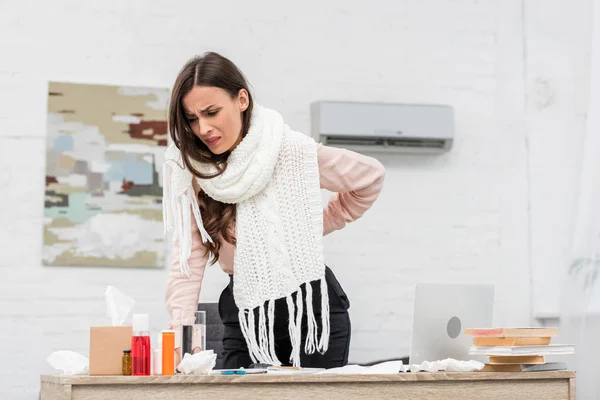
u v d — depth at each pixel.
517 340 1.89
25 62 4.23
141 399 1.63
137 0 4.36
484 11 4.73
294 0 4.53
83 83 4.26
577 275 3.35
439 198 4.60
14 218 4.15
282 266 2.07
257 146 2.06
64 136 4.22
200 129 1.99
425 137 4.46
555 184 3.61
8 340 4.10
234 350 2.14
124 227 4.24
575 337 3.29
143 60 4.34
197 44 4.40
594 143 3.39
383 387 1.76
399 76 4.61
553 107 3.65
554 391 1.88
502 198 3.93
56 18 4.28
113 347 1.69
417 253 4.55
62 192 4.20
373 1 4.61
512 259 3.86
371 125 4.39
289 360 2.15
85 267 4.20
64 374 1.72
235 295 2.09
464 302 2.10
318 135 4.38
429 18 4.67
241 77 2.06
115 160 4.25
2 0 4.23
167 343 1.71
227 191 2.06
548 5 3.70
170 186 2.11
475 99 4.68
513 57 3.87
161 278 4.27
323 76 4.53
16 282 4.13
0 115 4.18
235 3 4.46
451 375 1.80
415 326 2.06
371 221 4.52
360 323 4.44
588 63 3.48
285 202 2.09
